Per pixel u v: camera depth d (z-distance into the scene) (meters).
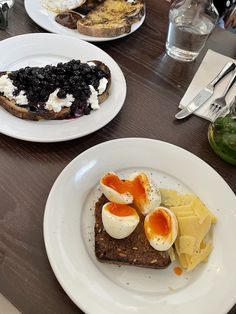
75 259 0.32
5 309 0.39
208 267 0.34
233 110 0.45
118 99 0.45
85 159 0.38
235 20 0.76
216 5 0.72
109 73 0.47
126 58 0.53
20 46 0.49
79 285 0.30
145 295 0.32
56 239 0.33
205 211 0.36
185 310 0.31
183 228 0.35
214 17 0.54
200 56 0.55
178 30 0.51
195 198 0.37
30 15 0.54
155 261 0.33
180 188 0.39
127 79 0.50
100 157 0.39
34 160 0.40
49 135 0.40
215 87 0.50
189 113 0.47
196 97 0.49
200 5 0.53
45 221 0.33
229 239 0.35
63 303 0.31
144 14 0.58
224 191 0.38
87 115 0.43
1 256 0.33
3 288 0.31
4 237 0.34
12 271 0.32
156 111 0.47
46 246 0.32
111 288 0.31
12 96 0.42
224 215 0.37
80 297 0.30
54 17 0.55
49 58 0.50
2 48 0.48
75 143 0.42
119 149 0.40
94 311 0.29
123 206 0.34
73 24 0.55
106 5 0.58
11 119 0.42
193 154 0.41
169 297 0.32
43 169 0.39
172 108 0.48
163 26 0.59
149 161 0.40
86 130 0.41
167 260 0.33
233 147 0.42
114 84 0.47
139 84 0.50
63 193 0.36
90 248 0.34
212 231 0.36
